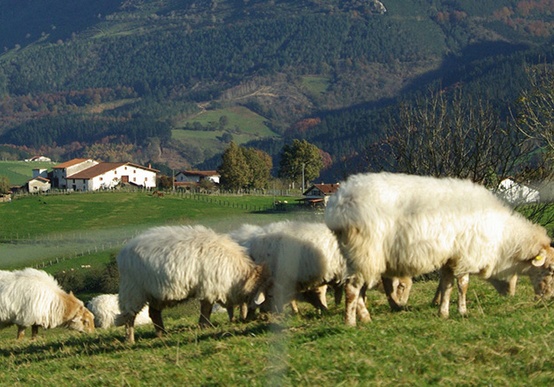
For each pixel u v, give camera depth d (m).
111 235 60.53
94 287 44.00
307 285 14.73
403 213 12.37
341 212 12.35
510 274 13.98
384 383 8.71
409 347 9.89
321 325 12.44
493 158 25.12
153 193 84.81
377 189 12.42
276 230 14.88
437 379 8.68
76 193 87.19
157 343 13.11
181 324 15.77
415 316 13.05
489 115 26.05
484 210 12.96
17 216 73.19
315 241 14.56
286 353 10.35
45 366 12.58
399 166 26.39
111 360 12.06
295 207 60.12
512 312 12.45
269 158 113.44
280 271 14.45
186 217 65.75
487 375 8.70
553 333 9.92
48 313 18.19
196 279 13.39
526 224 13.73
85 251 52.56
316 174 99.56
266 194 83.25
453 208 12.60
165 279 13.30
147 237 13.66
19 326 19.05
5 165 166.25
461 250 12.73
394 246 12.38
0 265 49.12
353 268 12.40
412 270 12.56
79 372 11.61
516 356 9.17
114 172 126.12
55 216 72.62
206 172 130.88
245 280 13.59
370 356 9.73
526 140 24.91
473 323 11.24
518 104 25.16
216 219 56.16
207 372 10.16
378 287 17.16
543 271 13.85
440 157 25.88
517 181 24.55
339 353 10.06
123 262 13.70
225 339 12.11
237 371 9.95
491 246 13.06
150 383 10.15
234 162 103.44
